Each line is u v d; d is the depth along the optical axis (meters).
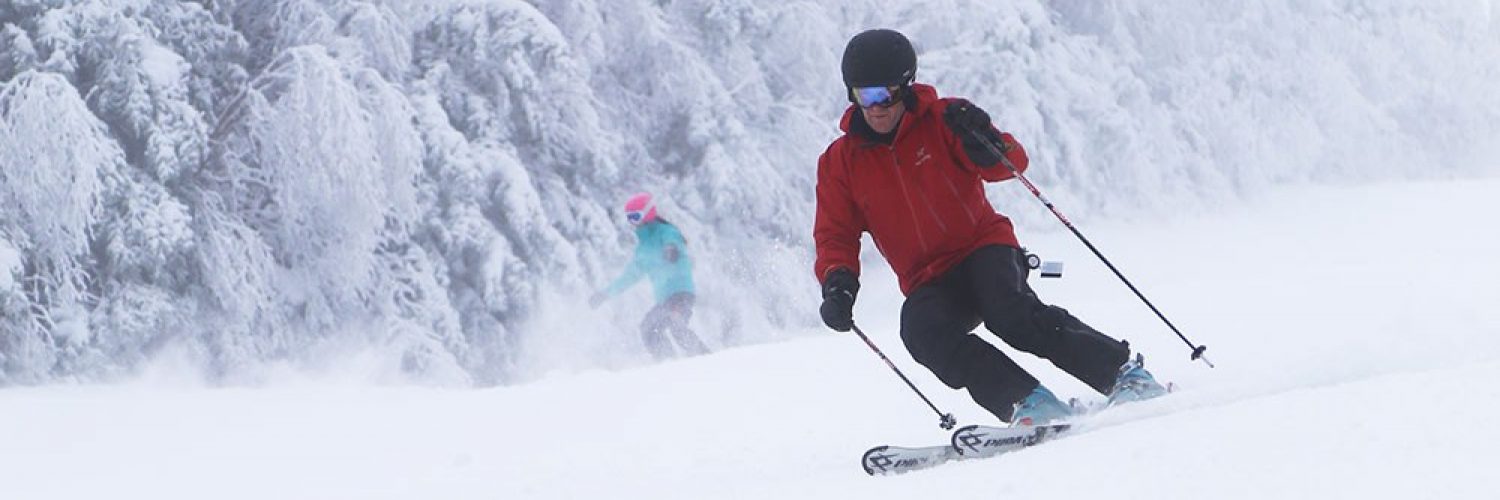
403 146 20.47
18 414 10.12
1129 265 29.05
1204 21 35.59
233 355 19.50
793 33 27.47
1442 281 9.66
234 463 7.62
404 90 22.03
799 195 26.77
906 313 4.75
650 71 26.28
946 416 4.70
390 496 6.04
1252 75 36.44
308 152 20.03
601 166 24.34
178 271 19.42
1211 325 8.61
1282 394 3.88
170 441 8.67
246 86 20.52
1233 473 2.77
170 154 18.77
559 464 6.18
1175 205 32.22
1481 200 35.94
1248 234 32.28
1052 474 3.15
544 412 8.30
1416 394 3.25
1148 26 34.78
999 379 4.52
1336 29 40.16
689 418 7.35
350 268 20.50
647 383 8.93
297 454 7.77
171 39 20.64
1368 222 33.75
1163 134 32.81
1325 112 39.03
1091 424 4.22
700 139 25.84
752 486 4.35
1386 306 8.30
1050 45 31.06
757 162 25.88
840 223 4.85
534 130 23.70
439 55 23.12
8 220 17.83
